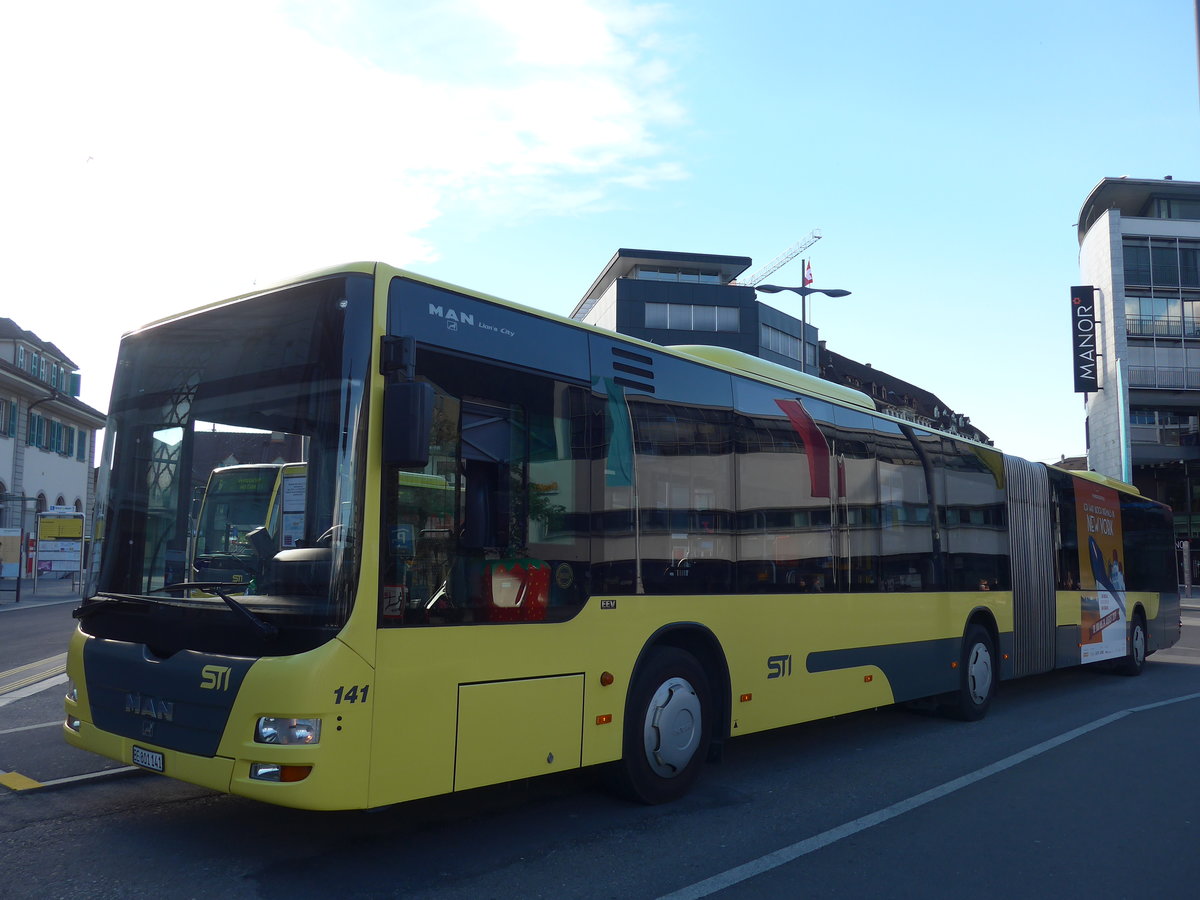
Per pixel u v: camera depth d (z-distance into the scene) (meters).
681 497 6.56
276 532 4.68
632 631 6.02
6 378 40.78
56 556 33.38
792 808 6.38
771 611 7.27
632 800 6.30
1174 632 16.98
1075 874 5.19
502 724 5.11
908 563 9.25
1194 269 56.47
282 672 4.32
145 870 4.79
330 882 4.68
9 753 7.33
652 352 6.54
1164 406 56.06
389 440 4.51
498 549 5.20
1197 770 7.79
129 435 5.55
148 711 4.78
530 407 5.50
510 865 5.03
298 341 4.88
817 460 8.09
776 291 25.11
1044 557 12.25
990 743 8.89
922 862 5.32
